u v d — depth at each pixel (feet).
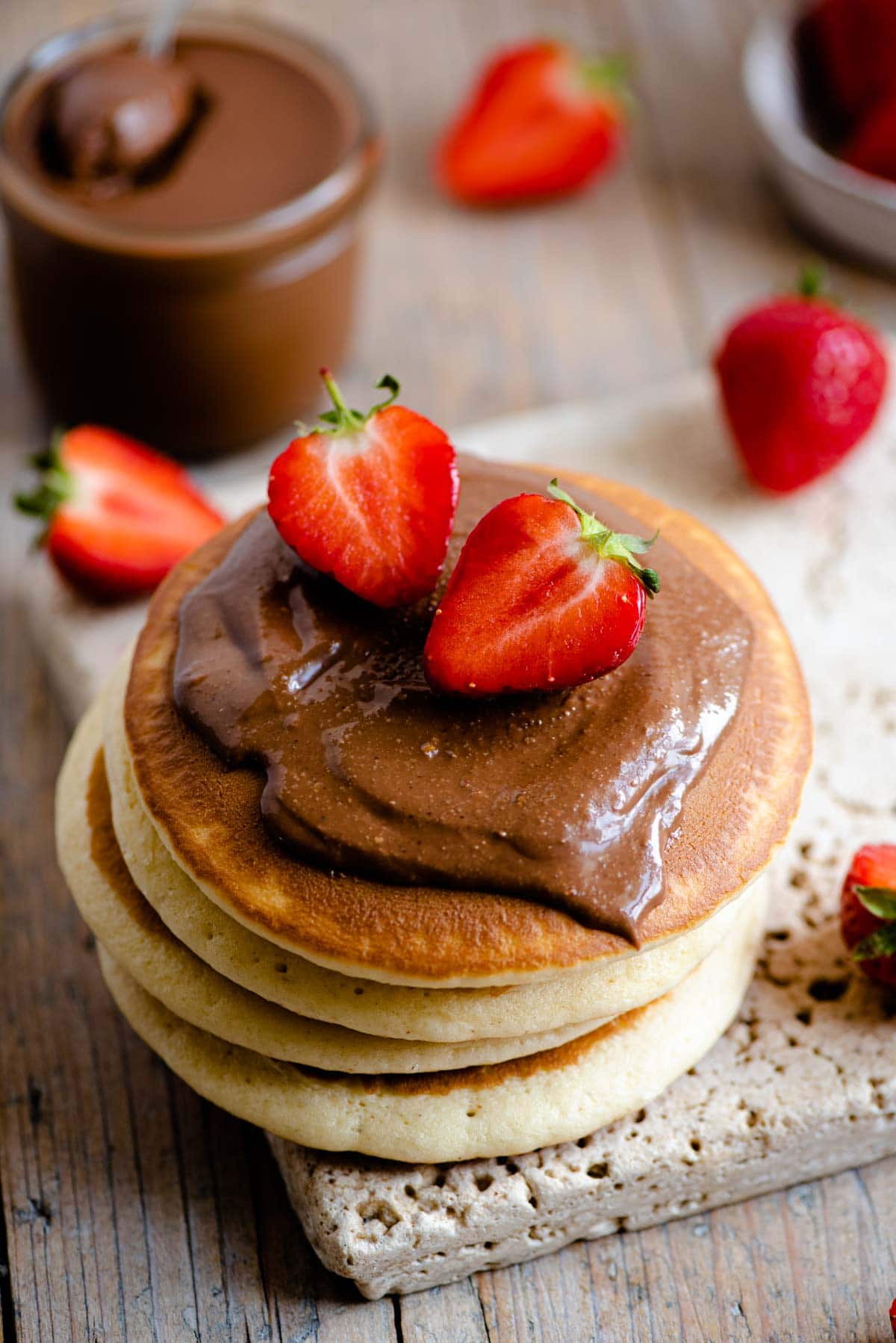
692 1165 1.98
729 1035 2.03
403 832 1.88
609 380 2.54
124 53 2.43
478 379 2.54
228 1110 1.97
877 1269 2.00
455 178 2.66
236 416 2.42
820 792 2.16
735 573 2.04
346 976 1.90
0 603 2.35
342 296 2.41
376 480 1.92
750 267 2.64
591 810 1.88
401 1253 1.96
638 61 2.81
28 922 2.17
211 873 1.90
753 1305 1.99
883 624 2.27
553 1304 1.99
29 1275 2.00
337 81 2.41
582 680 1.89
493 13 2.84
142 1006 2.01
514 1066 1.96
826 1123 2.00
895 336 2.57
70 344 2.37
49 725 2.27
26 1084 2.09
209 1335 1.98
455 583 1.88
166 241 2.28
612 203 2.70
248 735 1.91
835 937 2.08
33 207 2.30
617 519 2.00
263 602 1.95
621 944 1.88
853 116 2.65
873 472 2.38
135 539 2.24
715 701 1.94
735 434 2.34
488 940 1.88
